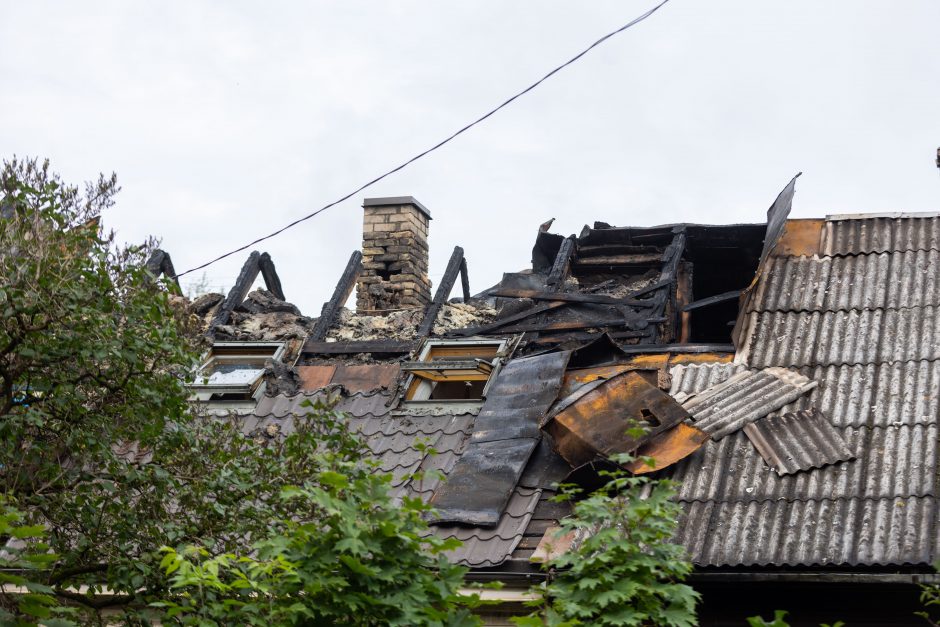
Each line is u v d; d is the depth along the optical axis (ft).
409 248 53.47
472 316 50.11
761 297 42.80
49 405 30.40
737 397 37.99
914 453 33.96
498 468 37.17
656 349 42.42
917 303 40.70
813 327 40.88
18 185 29.96
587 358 41.93
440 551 24.41
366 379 44.91
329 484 21.18
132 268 30.53
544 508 35.63
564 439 36.22
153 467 30.73
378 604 20.52
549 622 20.27
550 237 52.39
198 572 20.99
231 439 33.55
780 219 45.47
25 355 29.01
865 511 32.17
